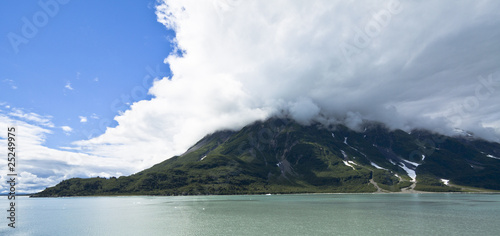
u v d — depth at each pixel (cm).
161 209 18025
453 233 8912
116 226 11000
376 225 10438
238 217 13150
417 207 17750
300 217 12875
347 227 10056
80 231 10069
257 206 19175
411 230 9406
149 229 10212
